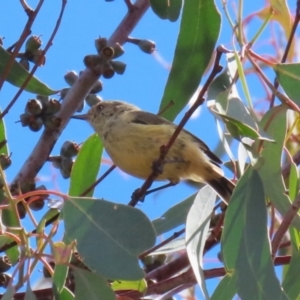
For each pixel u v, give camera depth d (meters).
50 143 10.01
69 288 8.49
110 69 10.23
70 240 7.21
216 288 7.89
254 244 8.00
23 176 9.80
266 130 8.73
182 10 10.08
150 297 8.88
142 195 9.63
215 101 8.45
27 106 9.87
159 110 10.23
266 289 7.82
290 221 8.01
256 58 8.67
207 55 10.10
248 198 8.13
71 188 10.21
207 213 8.04
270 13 8.80
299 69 8.63
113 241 7.23
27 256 6.79
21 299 8.62
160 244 9.16
